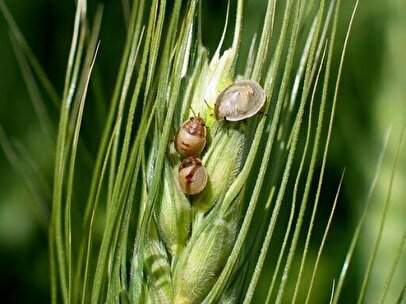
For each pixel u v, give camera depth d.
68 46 0.22
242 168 0.15
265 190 0.16
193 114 0.15
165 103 0.14
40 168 0.23
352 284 0.21
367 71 0.22
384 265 0.21
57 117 0.22
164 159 0.15
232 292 0.15
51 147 0.22
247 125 0.15
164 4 0.14
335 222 0.22
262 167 0.14
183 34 0.14
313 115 0.22
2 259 0.23
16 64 0.23
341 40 0.22
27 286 0.23
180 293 0.15
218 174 0.15
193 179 0.14
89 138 0.20
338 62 0.22
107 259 0.15
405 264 0.21
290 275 0.21
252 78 0.14
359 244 0.22
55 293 0.16
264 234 0.16
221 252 0.15
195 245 0.15
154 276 0.15
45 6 0.22
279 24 0.17
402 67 0.22
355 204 0.22
